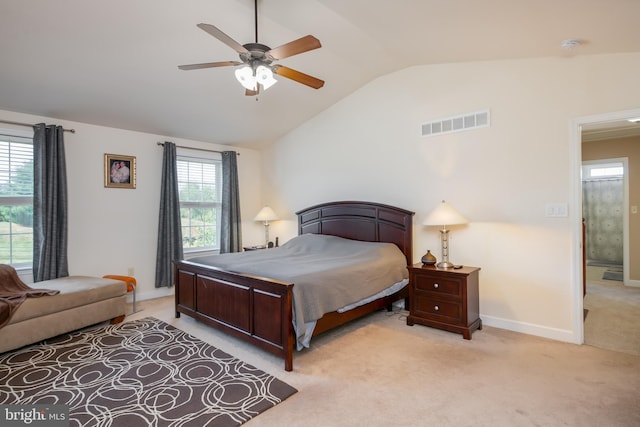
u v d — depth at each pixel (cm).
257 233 588
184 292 361
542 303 309
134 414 195
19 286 317
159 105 397
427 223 334
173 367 254
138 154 448
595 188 709
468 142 351
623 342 293
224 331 305
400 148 407
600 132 477
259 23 288
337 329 332
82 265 402
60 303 304
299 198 529
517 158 321
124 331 331
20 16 246
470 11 222
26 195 370
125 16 261
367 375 240
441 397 211
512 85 324
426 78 382
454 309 313
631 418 187
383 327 337
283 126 519
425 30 273
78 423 187
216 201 545
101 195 416
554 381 229
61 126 378
